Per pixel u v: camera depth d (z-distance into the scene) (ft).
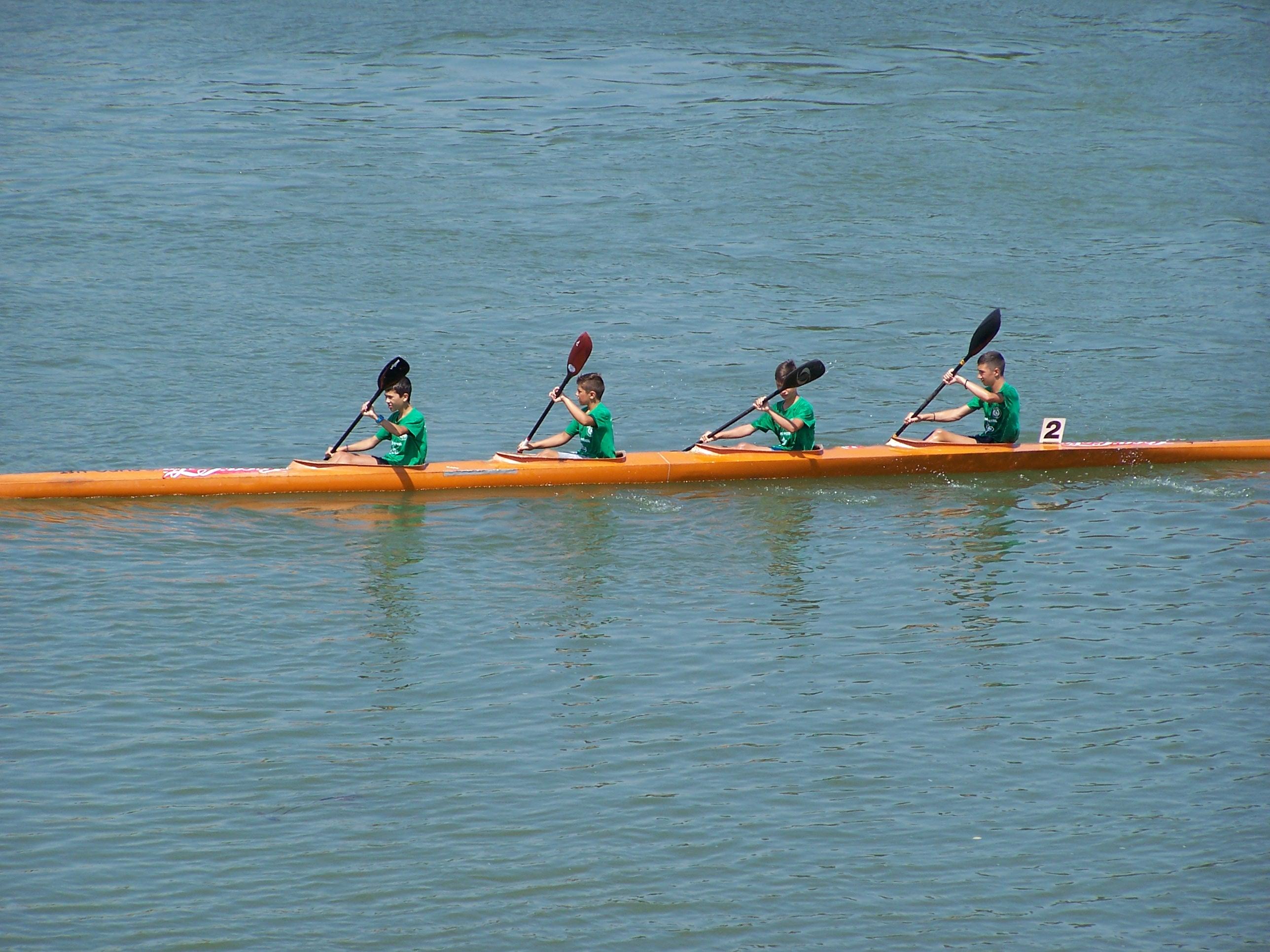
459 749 130.21
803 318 278.05
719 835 118.42
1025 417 233.14
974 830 119.75
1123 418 232.53
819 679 144.77
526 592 164.35
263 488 188.85
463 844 116.57
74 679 139.44
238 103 414.00
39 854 113.09
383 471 191.83
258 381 236.84
